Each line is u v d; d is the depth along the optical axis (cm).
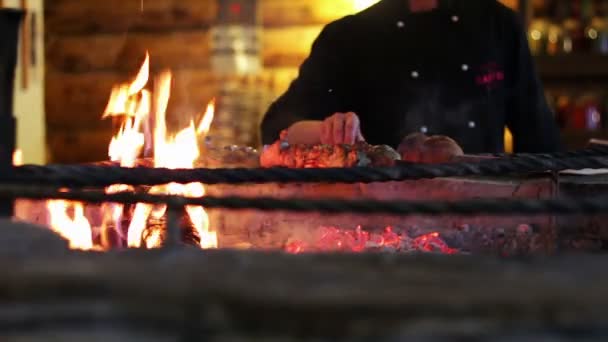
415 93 277
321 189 168
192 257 76
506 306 62
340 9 516
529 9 494
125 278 67
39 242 82
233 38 523
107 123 564
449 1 282
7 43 97
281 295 63
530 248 154
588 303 62
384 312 62
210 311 64
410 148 172
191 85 527
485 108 276
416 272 70
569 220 152
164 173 95
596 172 162
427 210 81
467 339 62
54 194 88
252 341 63
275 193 171
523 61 279
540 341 64
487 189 158
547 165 98
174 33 541
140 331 65
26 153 486
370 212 82
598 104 505
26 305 66
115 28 557
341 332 62
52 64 568
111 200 87
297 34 523
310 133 196
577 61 495
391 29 283
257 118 518
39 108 502
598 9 501
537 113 282
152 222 172
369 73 282
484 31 279
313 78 288
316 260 75
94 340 65
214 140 507
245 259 75
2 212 95
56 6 565
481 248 158
